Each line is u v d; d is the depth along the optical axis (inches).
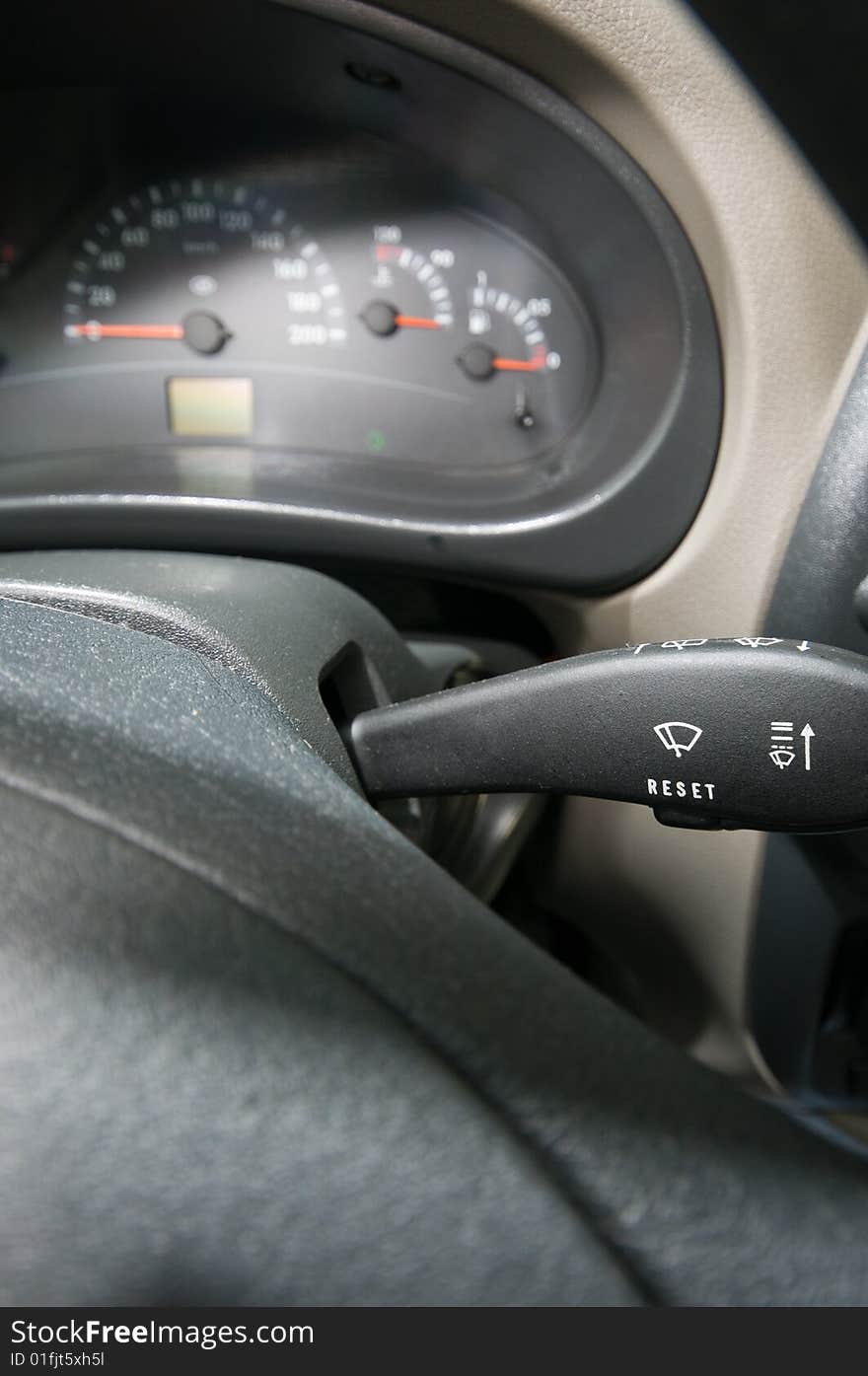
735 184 35.2
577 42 35.0
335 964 14.5
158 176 45.3
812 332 35.8
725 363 38.3
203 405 46.8
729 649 24.1
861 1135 44.6
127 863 14.5
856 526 34.8
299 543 43.6
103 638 22.6
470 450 45.4
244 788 16.4
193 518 43.5
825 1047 43.5
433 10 36.4
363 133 43.6
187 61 42.1
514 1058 14.7
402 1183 14.3
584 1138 14.6
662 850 42.2
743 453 37.6
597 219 40.0
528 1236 14.5
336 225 44.8
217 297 45.9
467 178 42.8
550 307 43.9
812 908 40.3
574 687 25.0
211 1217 14.2
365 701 30.7
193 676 22.2
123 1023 14.2
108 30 41.1
